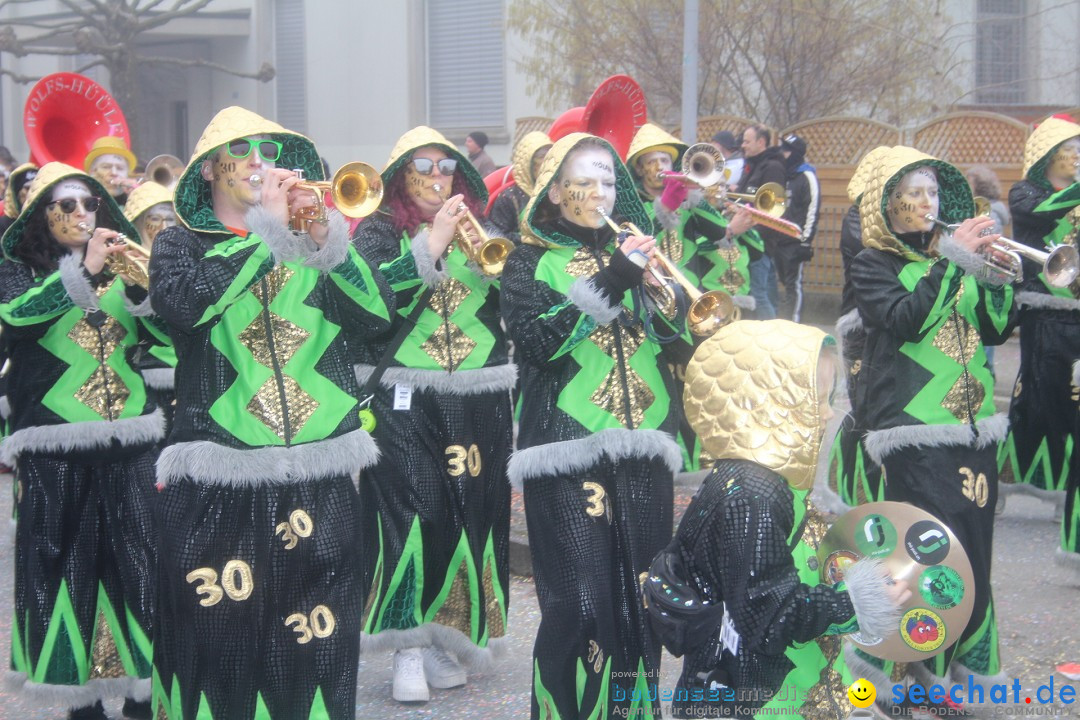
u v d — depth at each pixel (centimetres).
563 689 442
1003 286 517
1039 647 591
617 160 482
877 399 526
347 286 429
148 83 2706
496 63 2080
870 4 1725
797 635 331
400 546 538
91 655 504
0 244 504
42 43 2733
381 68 2206
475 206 578
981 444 517
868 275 523
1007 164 1427
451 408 543
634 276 439
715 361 351
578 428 448
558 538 446
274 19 2395
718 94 1772
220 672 414
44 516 499
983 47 1911
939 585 374
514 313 464
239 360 417
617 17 1755
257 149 428
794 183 1364
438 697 555
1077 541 664
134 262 480
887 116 1788
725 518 338
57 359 498
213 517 412
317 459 417
